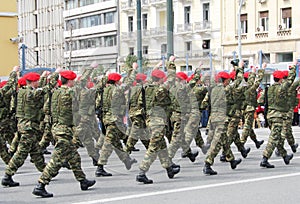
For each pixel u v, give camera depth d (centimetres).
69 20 7119
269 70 2902
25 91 1088
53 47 7575
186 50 4962
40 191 984
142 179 1108
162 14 5391
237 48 4616
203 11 4981
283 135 1318
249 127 1473
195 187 1062
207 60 4441
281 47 4306
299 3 4172
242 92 1280
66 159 1008
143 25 5594
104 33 6319
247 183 1096
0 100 1313
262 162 1295
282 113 1286
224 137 1221
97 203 930
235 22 4659
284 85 1269
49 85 1266
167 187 1068
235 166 1281
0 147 1245
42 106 1102
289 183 1088
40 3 7962
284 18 4316
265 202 918
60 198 979
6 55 2797
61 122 998
